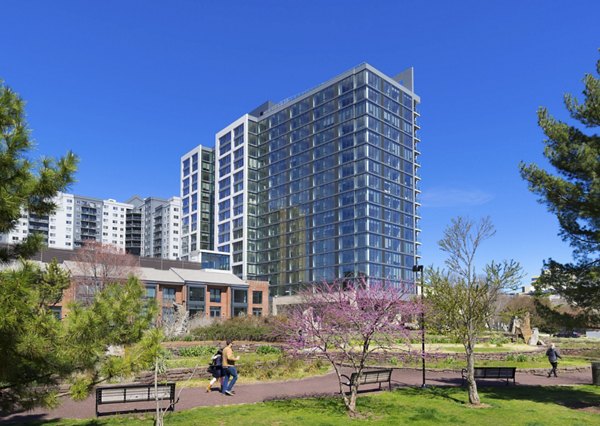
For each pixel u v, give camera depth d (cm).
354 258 9081
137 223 19250
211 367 1606
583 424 1156
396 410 1278
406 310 1414
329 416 1188
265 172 11531
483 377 1877
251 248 11319
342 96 9944
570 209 1479
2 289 650
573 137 1499
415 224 10206
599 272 1354
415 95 10738
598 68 1484
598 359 3155
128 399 1206
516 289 1477
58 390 859
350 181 9469
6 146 723
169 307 4631
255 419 1138
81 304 841
